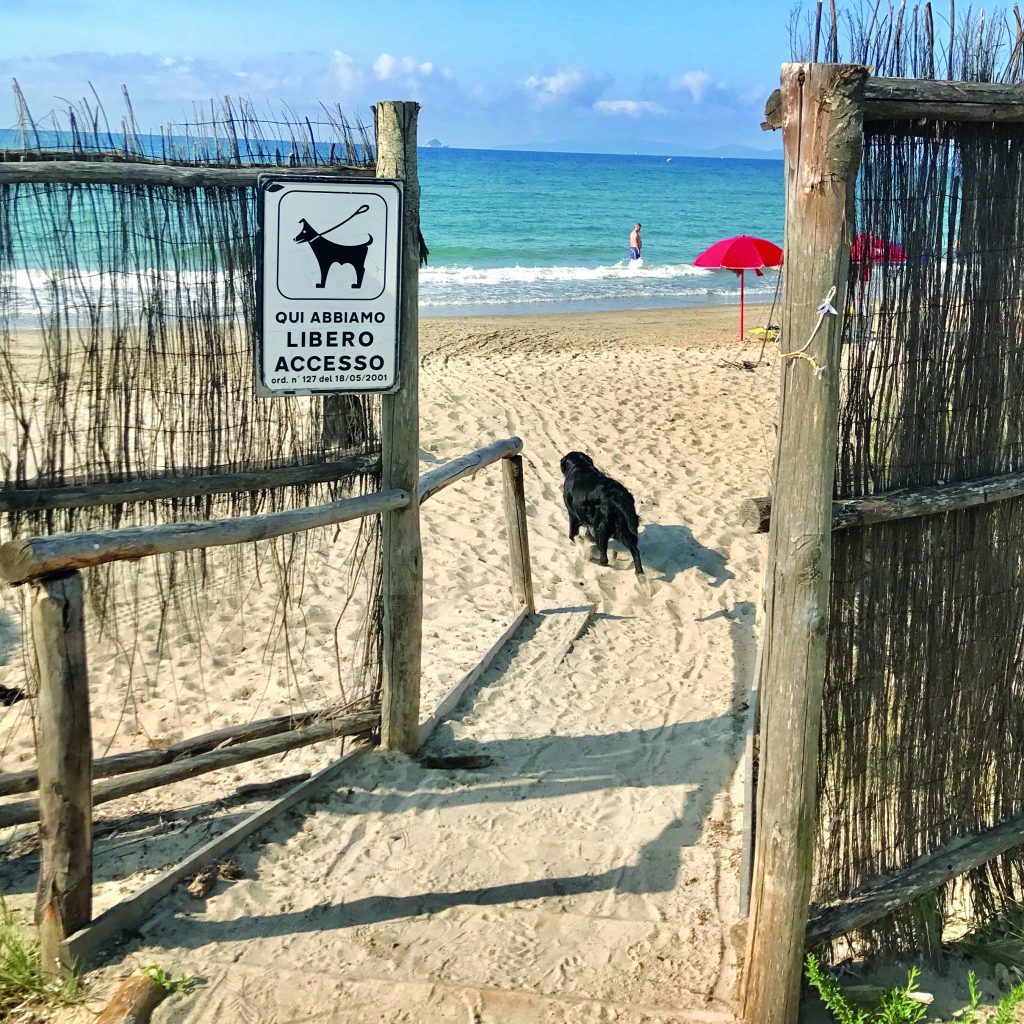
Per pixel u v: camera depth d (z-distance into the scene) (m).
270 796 4.35
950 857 3.56
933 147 2.96
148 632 5.72
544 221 45.84
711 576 7.18
